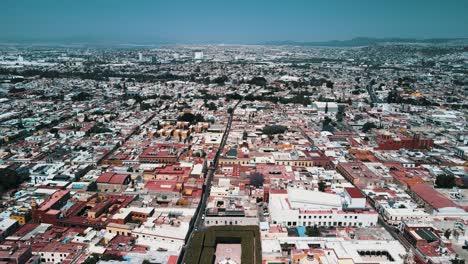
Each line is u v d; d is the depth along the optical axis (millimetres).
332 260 166875
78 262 168750
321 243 187625
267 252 179625
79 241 188125
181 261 182875
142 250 179125
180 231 199000
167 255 174250
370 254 178000
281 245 186500
